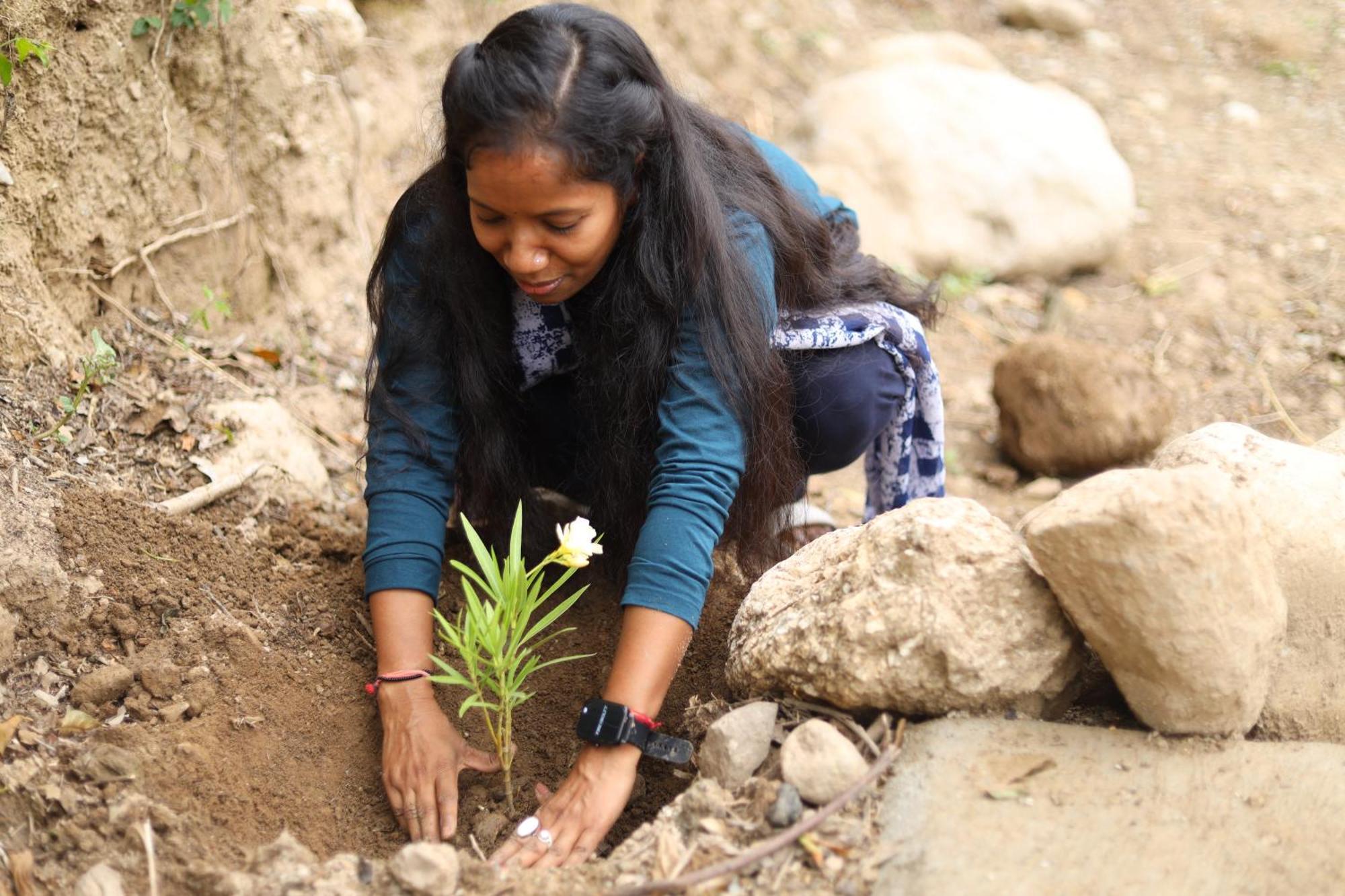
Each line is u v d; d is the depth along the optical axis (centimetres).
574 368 226
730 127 215
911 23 572
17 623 202
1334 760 176
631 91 181
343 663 221
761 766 186
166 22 283
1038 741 182
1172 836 166
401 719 198
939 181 427
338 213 334
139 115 277
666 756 188
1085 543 172
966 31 577
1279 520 200
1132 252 443
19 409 234
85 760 183
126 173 276
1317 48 573
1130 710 189
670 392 203
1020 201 427
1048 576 178
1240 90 545
